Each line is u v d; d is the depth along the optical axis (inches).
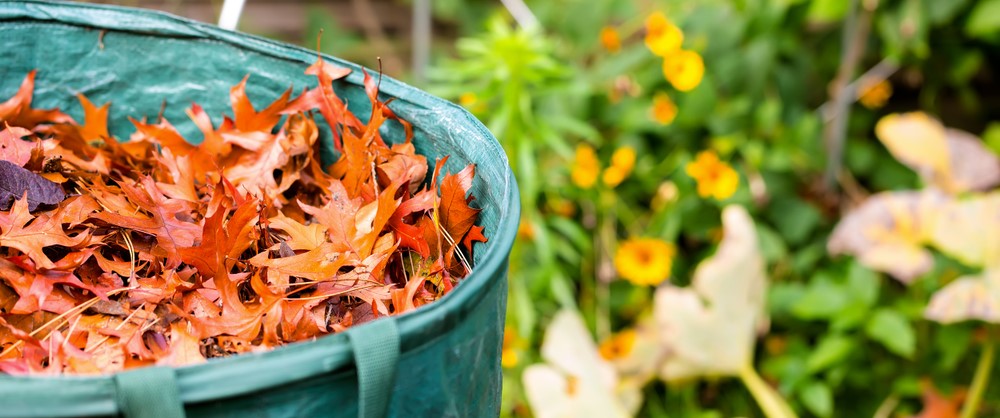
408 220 66.4
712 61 162.7
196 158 70.4
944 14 150.6
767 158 156.9
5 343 59.0
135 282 61.4
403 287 64.1
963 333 143.4
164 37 71.2
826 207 164.1
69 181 67.4
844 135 162.7
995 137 167.3
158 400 48.9
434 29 202.7
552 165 147.1
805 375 145.0
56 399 48.6
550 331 131.1
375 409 51.1
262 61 70.7
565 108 154.2
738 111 157.2
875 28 163.2
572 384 127.5
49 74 71.7
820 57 172.4
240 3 75.7
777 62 167.6
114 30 71.0
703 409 155.9
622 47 171.0
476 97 120.8
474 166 62.3
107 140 71.0
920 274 140.9
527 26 124.9
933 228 138.6
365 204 66.6
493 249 55.6
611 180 142.9
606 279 151.1
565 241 152.4
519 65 118.8
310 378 50.9
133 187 67.1
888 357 150.8
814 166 158.7
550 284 137.3
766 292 148.3
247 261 62.3
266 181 69.0
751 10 161.2
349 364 51.2
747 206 157.2
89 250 62.2
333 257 62.8
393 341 50.9
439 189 66.5
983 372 137.0
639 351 140.5
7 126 66.6
